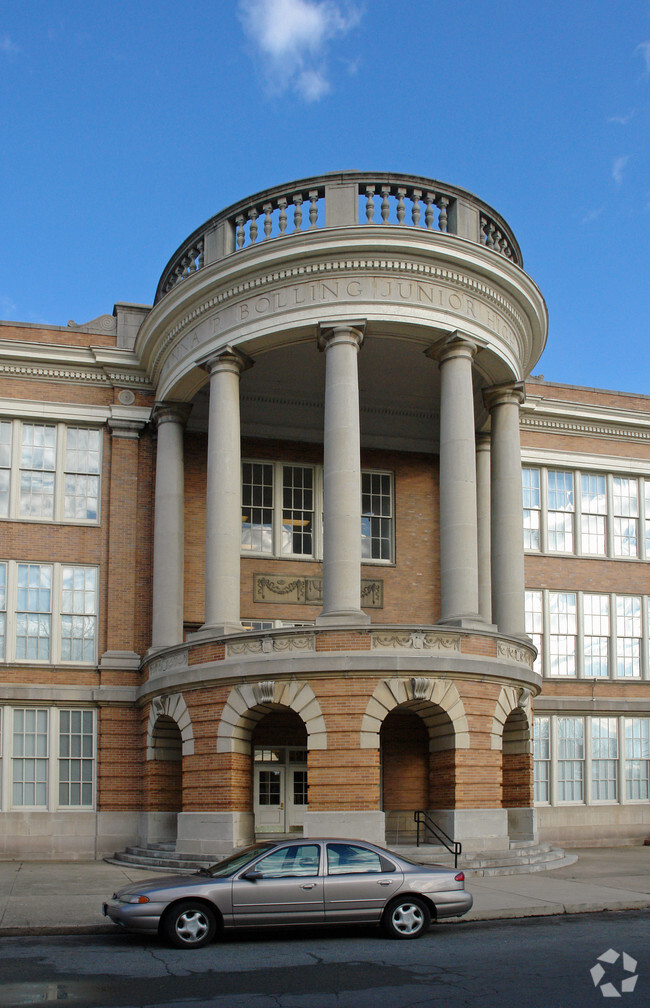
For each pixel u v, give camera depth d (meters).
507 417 28.83
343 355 25.08
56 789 29.25
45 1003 10.82
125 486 31.39
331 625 23.27
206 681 24.52
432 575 33.25
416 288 25.59
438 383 31.73
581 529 35.88
